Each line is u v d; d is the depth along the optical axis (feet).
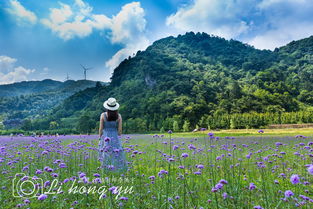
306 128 181.88
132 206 11.89
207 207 11.08
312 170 7.37
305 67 574.56
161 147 39.81
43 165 21.45
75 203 12.41
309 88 445.78
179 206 11.51
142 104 361.10
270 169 19.94
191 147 15.29
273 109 325.21
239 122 239.91
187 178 15.80
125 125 278.46
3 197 13.69
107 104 21.52
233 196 11.93
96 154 26.73
